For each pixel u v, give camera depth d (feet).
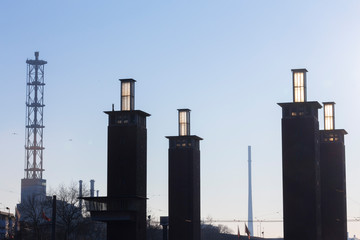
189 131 599.57
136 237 464.24
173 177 591.78
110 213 463.42
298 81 479.41
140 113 485.56
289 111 479.41
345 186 563.07
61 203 652.48
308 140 472.85
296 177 471.62
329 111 559.38
